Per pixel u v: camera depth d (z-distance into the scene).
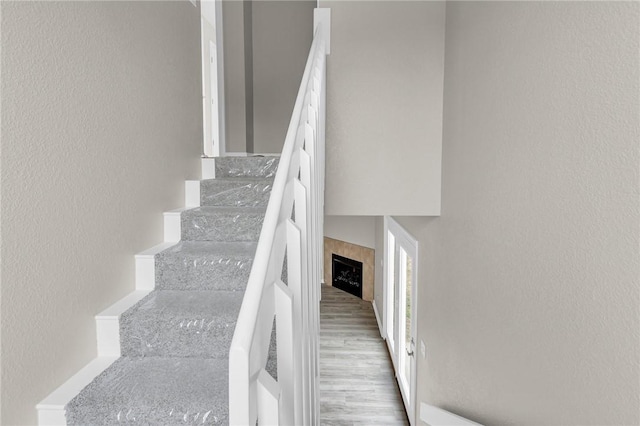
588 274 1.37
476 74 2.53
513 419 2.01
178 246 2.43
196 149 3.14
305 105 1.75
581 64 1.41
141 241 2.28
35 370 1.50
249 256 2.19
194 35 3.08
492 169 2.27
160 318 1.88
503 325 2.13
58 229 1.61
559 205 1.56
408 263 5.57
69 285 1.68
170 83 2.65
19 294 1.41
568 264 1.50
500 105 2.14
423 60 3.36
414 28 3.34
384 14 3.34
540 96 1.70
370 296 8.97
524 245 1.87
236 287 2.21
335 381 5.87
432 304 3.80
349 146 3.43
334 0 3.33
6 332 1.36
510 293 2.03
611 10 1.25
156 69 2.44
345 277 9.65
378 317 7.88
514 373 1.99
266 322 0.93
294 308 1.13
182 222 2.54
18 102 1.41
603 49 1.29
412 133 3.41
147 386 1.65
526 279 1.85
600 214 1.31
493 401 2.28
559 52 1.55
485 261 2.39
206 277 2.20
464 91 2.78
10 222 1.37
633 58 1.16
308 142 1.65
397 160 3.44
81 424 1.53
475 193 2.56
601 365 1.31
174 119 2.71
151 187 2.39
